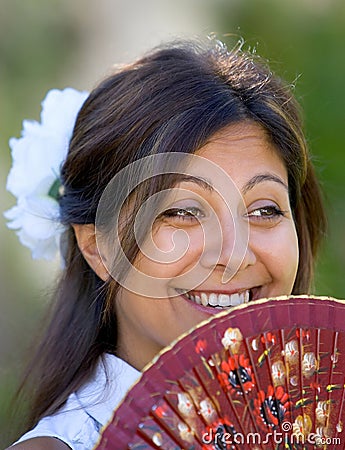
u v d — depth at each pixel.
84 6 11.13
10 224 4.57
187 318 3.61
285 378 3.06
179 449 2.90
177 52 3.97
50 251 4.59
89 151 3.89
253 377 3.03
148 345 3.88
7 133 10.64
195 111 3.62
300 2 8.98
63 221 4.07
